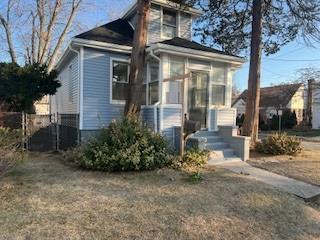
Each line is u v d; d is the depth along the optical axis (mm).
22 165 8359
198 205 5449
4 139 6332
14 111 13445
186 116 11102
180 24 14625
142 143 8117
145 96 11961
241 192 6336
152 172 7754
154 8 13859
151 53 10820
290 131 31031
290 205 5812
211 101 11914
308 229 4828
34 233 4121
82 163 8062
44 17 20828
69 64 14164
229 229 4582
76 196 5703
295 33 13555
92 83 11586
